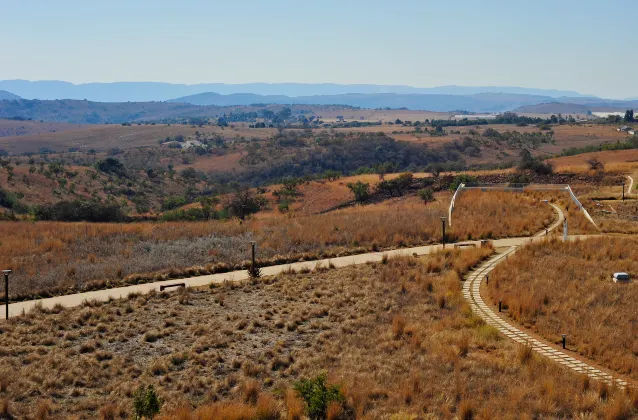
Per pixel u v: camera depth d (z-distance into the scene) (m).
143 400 15.52
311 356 19.55
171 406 16.16
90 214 63.88
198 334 21.72
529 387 16.52
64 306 24.59
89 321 22.78
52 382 17.56
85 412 15.93
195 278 29.33
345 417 15.24
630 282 26.25
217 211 67.06
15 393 16.83
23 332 21.52
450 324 21.78
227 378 18.03
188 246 35.12
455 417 15.20
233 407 15.56
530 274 27.69
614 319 21.91
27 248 34.53
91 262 31.73
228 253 33.41
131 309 24.14
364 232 37.88
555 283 26.16
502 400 15.70
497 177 66.56
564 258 30.33
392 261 31.11
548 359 18.62
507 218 41.72
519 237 37.69
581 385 16.61
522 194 51.38
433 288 26.47
